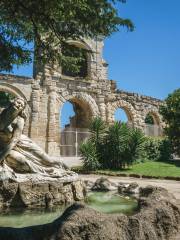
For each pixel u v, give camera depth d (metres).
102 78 36.41
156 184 15.27
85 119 35.84
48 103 31.83
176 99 32.38
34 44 12.72
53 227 4.13
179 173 21.59
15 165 8.54
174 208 5.70
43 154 9.12
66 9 9.75
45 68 32.03
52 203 8.33
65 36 11.69
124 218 4.60
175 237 5.09
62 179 8.82
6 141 8.80
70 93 33.69
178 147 32.50
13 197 7.79
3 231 3.87
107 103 36.22
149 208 5.27
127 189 11.20
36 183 8.22
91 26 10.89
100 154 24.97
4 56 12.16
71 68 13.02
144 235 4.57
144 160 29.12
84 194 9.61
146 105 40.06
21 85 30.55
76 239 4.06
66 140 32.66
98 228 4.21
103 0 10.08
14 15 11.49
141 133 25.91
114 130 25.16
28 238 3.91
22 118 9.05
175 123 31.89
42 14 10.61
